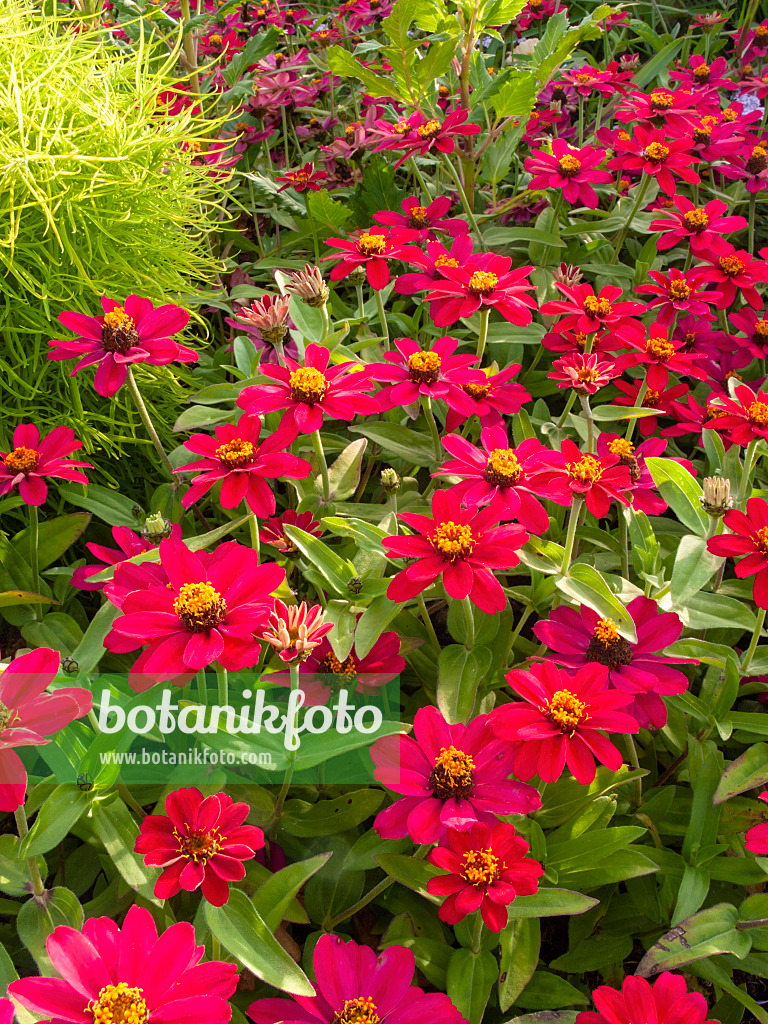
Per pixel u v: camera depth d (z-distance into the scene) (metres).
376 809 0.40
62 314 0.47
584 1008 0.40
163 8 0.80
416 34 0.91
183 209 0.65
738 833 0.42
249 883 0.38
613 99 0.85
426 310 0.70
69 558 0.57
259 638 0.37
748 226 0.74
